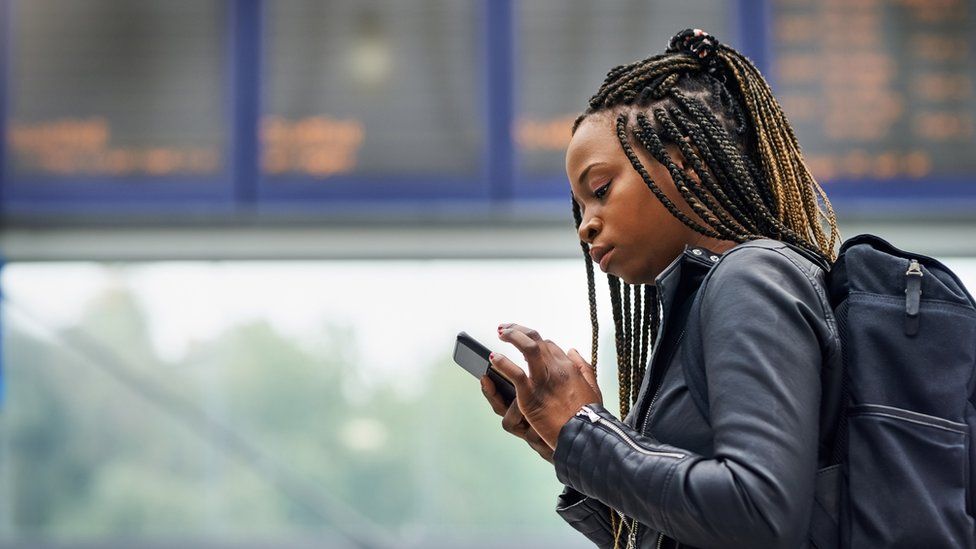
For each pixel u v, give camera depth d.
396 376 6.03
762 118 1.28
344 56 5.55
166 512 5.88
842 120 5.34
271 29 5.57
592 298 1.42
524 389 1.10
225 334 6.05
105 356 5.92
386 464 5.99
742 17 5.43
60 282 5.91
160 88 5.57
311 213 5.46
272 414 6.03
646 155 1.22
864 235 1.12
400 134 5.48
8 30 5.61
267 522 5.90
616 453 1.02
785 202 1.26
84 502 5.84
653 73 1.25
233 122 5.52
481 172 5.45
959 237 5.27
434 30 5.55
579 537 5.94
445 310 5.95
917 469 1.01
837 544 1.04
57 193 5.53
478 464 6.00
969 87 5.34
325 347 6.09
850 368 1.06
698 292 1.10
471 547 5.91
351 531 5.92
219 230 5.50
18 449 5.84
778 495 0.93
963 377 1.04
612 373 4.94
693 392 1.08
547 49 5.50
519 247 5.43
